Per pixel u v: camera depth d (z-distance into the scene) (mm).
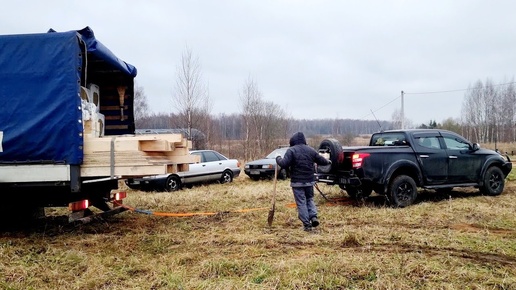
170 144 6113
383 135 9641
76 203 5984
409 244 5551
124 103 7867
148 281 4277
